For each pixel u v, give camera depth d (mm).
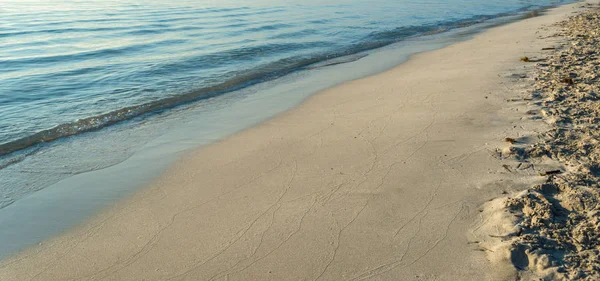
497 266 2963
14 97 8594
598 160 4270
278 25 19000
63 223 4043
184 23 20016
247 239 3541
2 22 20297
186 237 3635
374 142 5352
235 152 5457
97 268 3316
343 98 7605
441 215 3666
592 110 5664
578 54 9195
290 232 3592
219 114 7273
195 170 5004
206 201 4238
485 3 29594
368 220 3684
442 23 19641
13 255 3576
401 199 3975
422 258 3154
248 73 10422
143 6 29906
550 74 7688
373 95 7578
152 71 10617
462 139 5195
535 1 30688
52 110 7793
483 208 3705
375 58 11812
